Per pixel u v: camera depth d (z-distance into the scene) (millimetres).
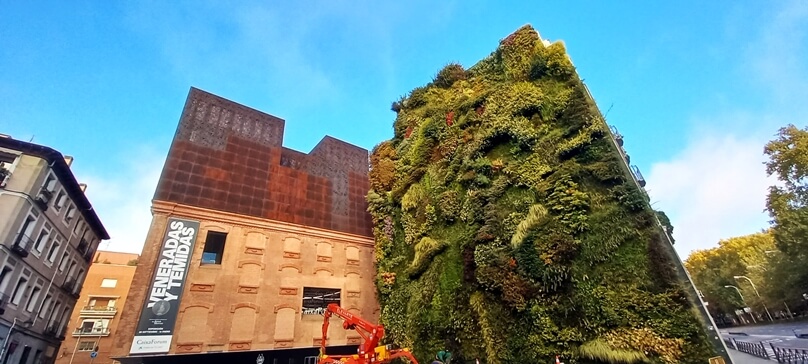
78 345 55250
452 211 26922
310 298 29531
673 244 18734
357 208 36781
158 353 21406
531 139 24719
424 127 34438
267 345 25141
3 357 27562
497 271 21125
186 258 24719
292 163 34906
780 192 42531
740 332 57469
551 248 19516
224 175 29406
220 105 32719
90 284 60344
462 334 22266
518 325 19562
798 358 23250
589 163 21297
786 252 45188
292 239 30328
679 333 15164
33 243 29875
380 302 30969
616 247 18188
